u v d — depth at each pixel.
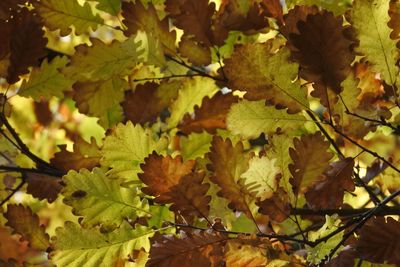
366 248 1.31
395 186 1.55
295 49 1.42
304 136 1.37
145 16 1.52
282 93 1.39
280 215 1.39
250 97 1.39
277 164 1.40
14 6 1.52
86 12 1.58
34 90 1.62
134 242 1.40
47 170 1.59
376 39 1.38
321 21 1.36
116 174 1.40
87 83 1.57
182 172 1.38
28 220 1.57
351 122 1.42
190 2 1.52
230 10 1.51
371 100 1.50
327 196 1.39
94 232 1.39
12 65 1.55
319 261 1.33
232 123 1.42
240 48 1.37
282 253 1.34
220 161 1.39
